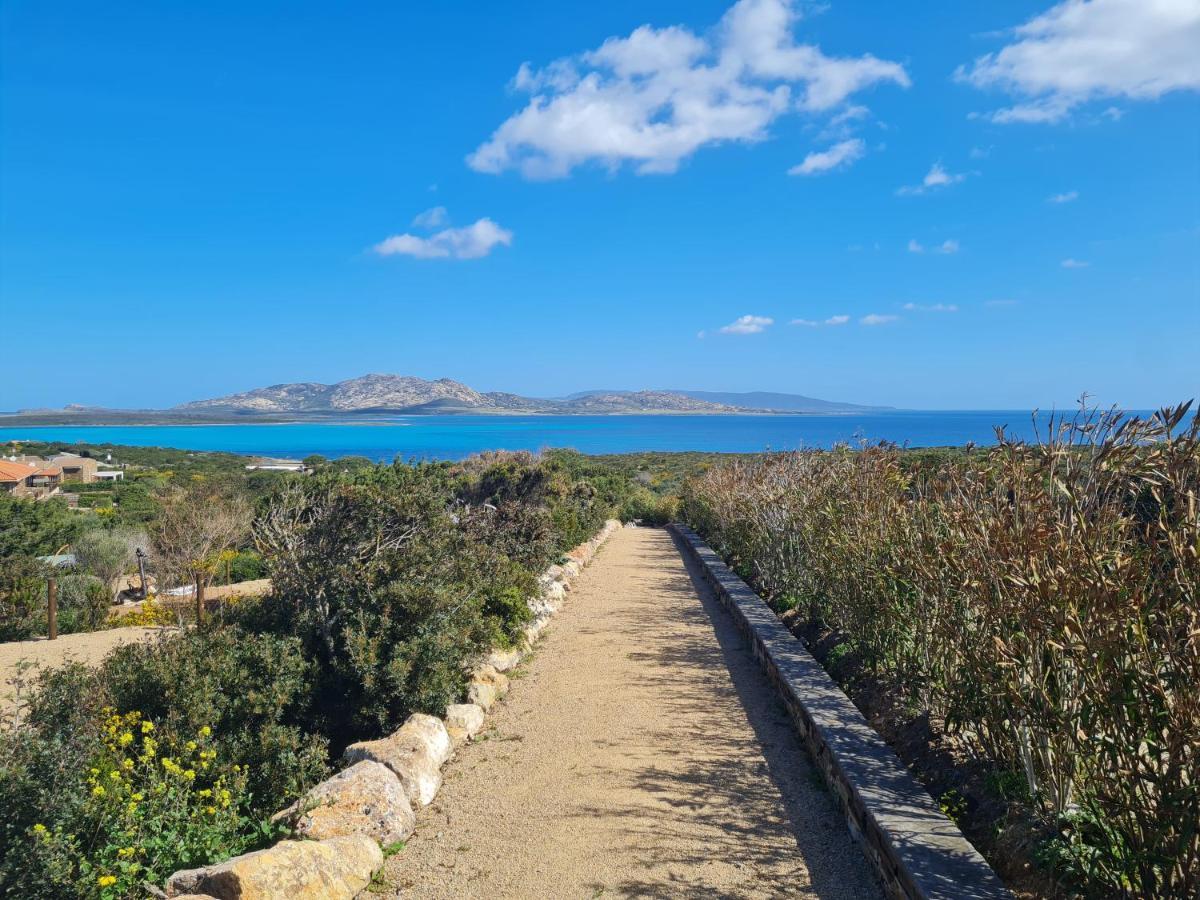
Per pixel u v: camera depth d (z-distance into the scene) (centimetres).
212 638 654
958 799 441
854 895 395
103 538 1964
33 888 367
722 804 500
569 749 604
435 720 609
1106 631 316
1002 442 456
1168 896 294
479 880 423
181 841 427
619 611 1121
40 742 432
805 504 944
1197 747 281
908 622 585
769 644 788
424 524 803
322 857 403
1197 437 320
